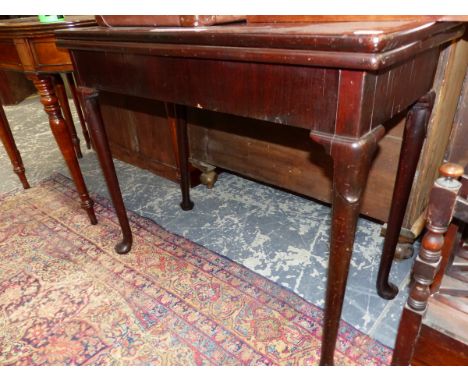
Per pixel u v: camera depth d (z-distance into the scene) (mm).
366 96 472
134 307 967
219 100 621
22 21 1302
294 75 513
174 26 716
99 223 1353
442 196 484
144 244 1221
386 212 1075
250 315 926
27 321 938
